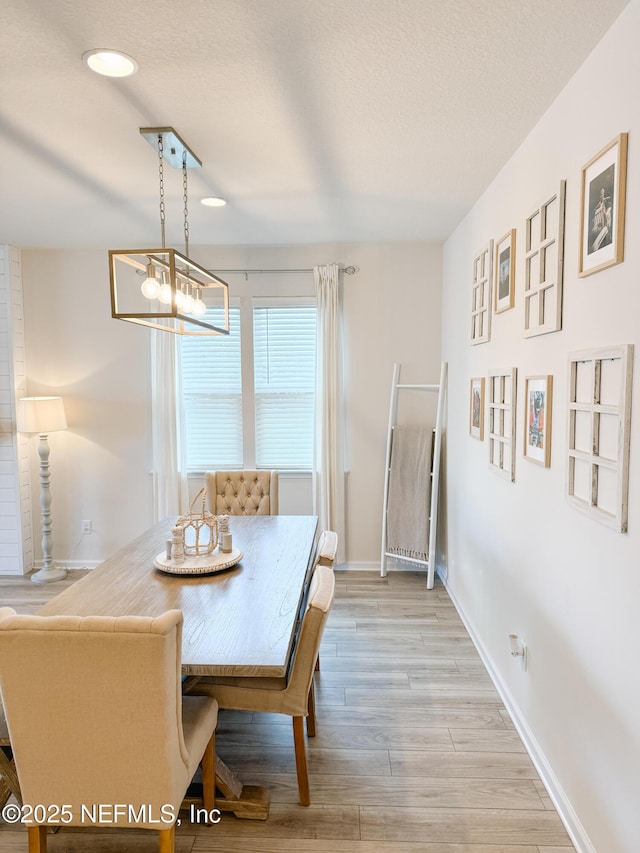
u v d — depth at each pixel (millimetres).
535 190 2277
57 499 4594
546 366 2148
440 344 4426
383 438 4508
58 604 2051
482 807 1998
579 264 1796
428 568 4203
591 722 1752
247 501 3791
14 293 4340
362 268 4402
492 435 2906
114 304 2053
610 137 1615
